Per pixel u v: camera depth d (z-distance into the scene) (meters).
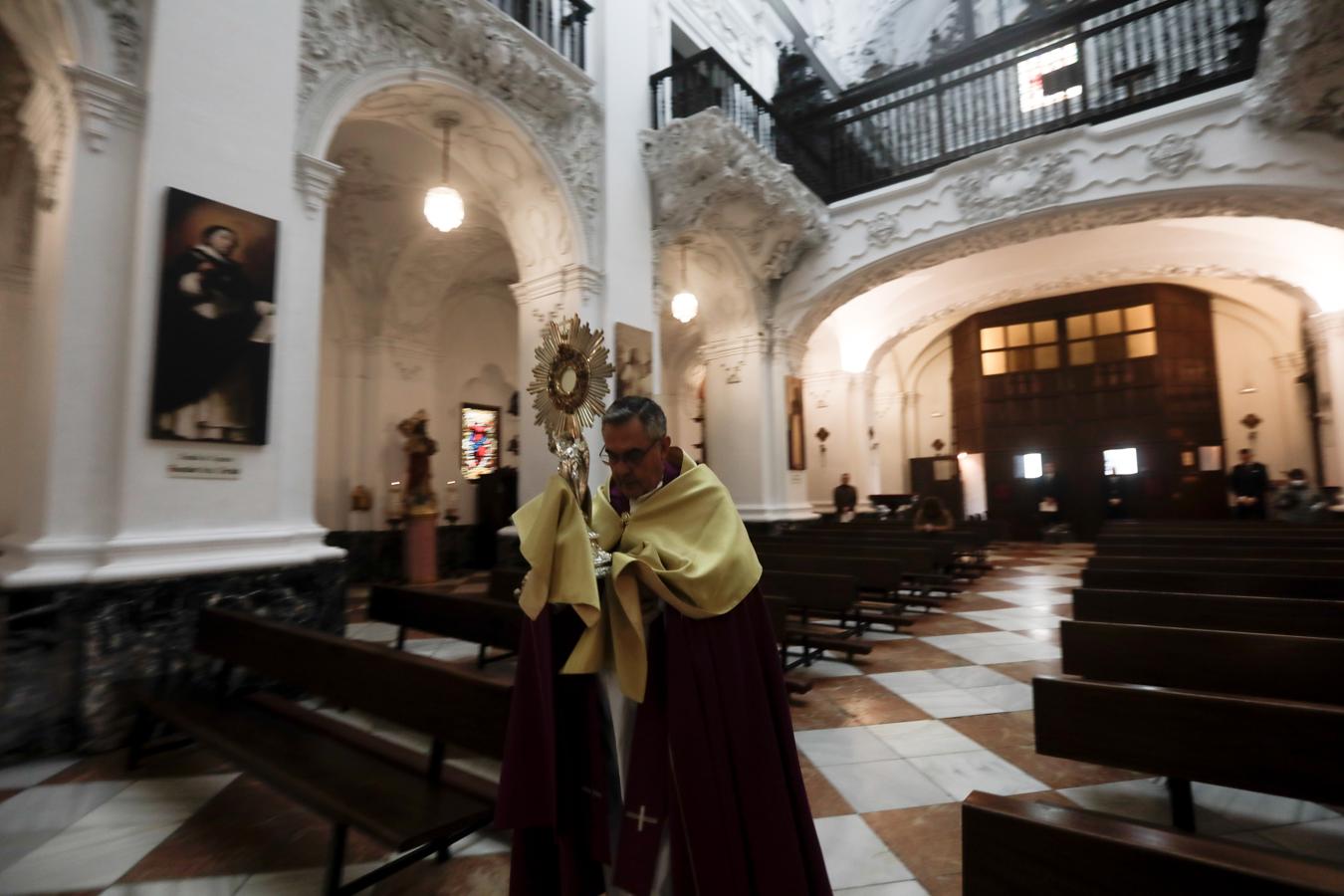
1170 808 2.89
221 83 4.52
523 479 7.96
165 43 4.27
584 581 1.34
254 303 4.56
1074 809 1.26
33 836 2.70
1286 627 3.65
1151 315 16.33
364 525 9.94
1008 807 1.29
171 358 4.14
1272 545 7.46
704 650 1.40
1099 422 16.78
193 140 4.35
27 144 5.80
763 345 11.36
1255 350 15.93
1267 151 7.86
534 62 6.95
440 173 8.41
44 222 4.28
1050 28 9.63
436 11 6.05
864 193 10.83
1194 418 15.95
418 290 10.70
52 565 3.67
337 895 2.15
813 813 2.89
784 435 11.52
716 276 11.16
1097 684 2.45
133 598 3.83
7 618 3.49
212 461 4.31
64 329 3.84
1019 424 17.78
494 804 2.19
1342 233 10.69
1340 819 2.84
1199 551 6.78
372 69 5.76
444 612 4.69
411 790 2.29
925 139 11.86
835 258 10.92
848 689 4.67
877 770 3.34
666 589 1.34
